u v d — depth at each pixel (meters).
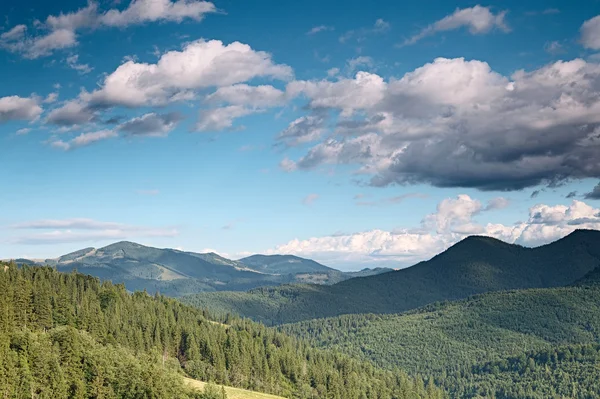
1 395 181.50
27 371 193.38
